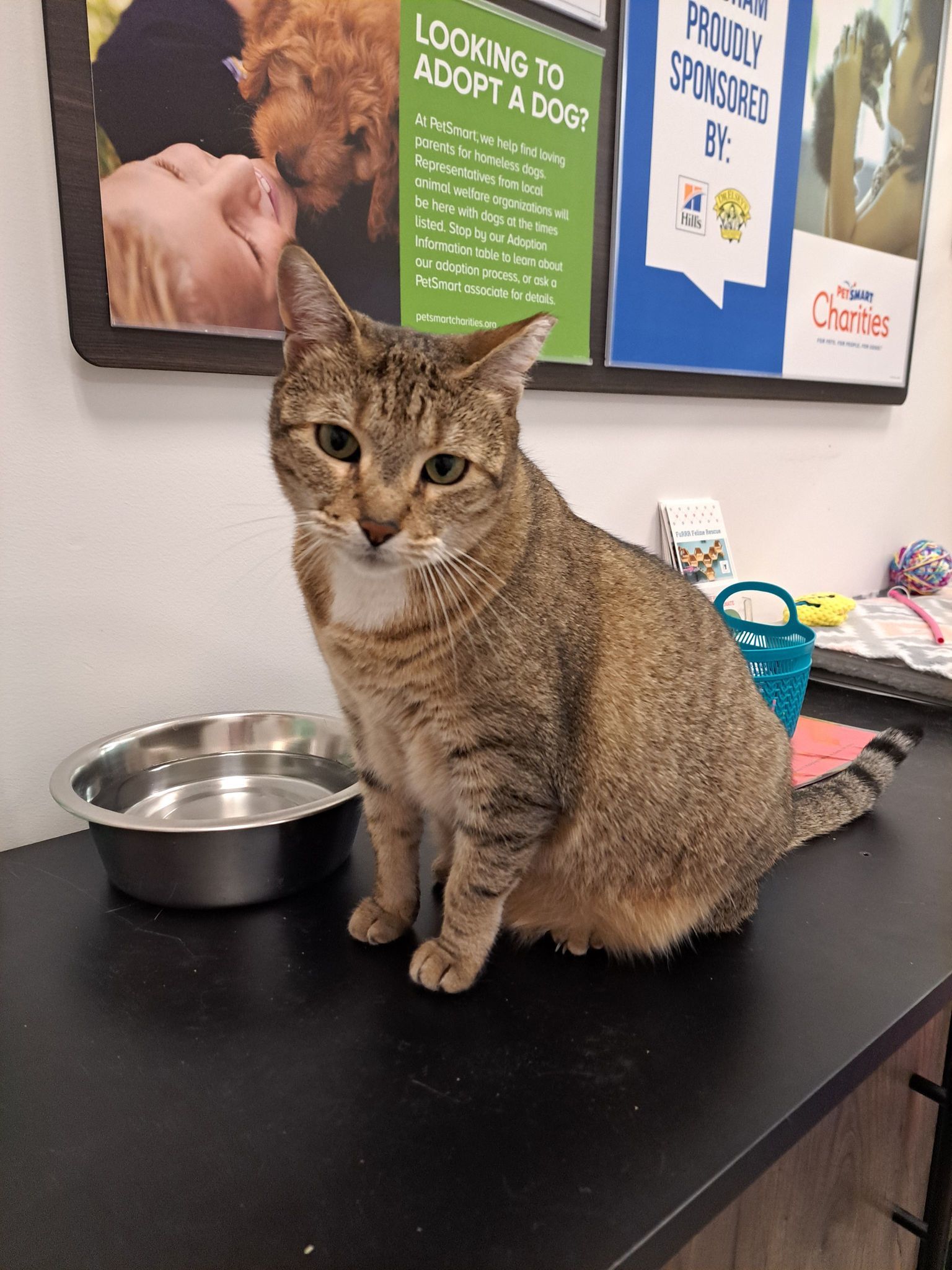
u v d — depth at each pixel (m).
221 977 0.86
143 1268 0.54
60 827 1.15
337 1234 0.56
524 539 0.88
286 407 0.84
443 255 1.31
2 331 0.99
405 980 0.86
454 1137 0.65
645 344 1.59
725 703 1.02
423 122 1.24
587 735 0.92
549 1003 0.83
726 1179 0.62
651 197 1.53
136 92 1.00
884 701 1.73
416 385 0.81
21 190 0.97
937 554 2.28
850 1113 0.92
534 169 1.38
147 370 1.09
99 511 1.10
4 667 1.07
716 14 1.54
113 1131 0.65
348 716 0.95
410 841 0.95
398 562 0.80
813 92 1.75
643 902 0.96
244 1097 0.69
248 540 1.23
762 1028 0.79
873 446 2.21
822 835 1.18
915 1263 1.16
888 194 1.97
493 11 1.26
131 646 1.16
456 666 0.82
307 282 0.80
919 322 2.21
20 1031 0.77
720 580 1.79
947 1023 1.05
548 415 1.51
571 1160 0.62
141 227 1.03
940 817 1.24
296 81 1.12
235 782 1.19
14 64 0.94
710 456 1.81
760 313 1.78
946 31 1.98
